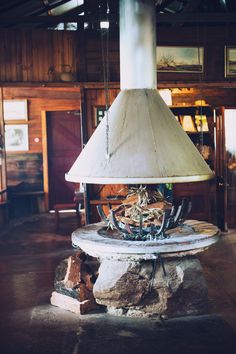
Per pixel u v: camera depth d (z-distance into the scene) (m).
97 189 6.75
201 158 4.02
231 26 6.80
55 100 9.52
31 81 6.47
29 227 8.17
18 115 9.45
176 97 7.43
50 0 7.58
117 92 6.71
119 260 3.84
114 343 3.52
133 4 4.04
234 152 7.70
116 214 4.18
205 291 4.07
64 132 9.72
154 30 4.14
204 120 7.48
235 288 4.71
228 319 3.93
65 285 4.28
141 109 3.98
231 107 7.30
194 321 3.90
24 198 9.41
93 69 6.57
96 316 4.07
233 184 7.62
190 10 7.44
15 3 6.96
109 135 3.93
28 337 3.67
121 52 4.18
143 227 3.97
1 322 3.98
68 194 9.85
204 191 7.34
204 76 6.81
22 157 9.54
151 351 3.37
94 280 4.38
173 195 7.24
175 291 3.95
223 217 7.24
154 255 3.74
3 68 6.45
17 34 6.43
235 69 6.83
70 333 3.72
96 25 7.32
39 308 4.29
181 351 3.36
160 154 3.74
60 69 6.52
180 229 4.34
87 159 3.92
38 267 5.68
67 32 6.51
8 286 4.97
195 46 6.76
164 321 3.92
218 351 3.34
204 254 6.07
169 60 6.74
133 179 3.60
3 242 7.08
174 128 4.01
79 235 4.18
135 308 4.02
